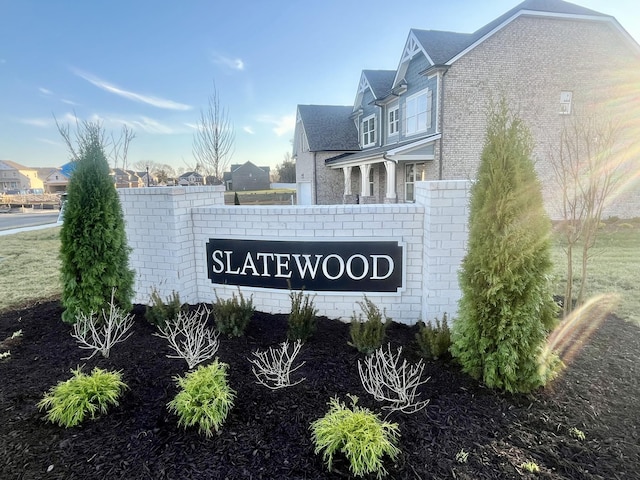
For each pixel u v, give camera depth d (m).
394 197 14.84
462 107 13.77
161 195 4.77
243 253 4.75
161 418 2.54
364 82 21.23
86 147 4.14
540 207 2.72
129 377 3.06
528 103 13.77
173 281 4.91
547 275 2.76
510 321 2.72
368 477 2.01
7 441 2.32
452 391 2.80
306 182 24.09
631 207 13.71
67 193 4.12
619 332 3.99
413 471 2.05
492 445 2.24
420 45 14.85
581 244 8.87
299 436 2.35
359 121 23.09
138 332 4.04
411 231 4.22
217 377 2.74
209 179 15.42
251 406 2.65
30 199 40.31
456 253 3.93
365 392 2.80
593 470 2.04
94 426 2.47
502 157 2.71
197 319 4.34
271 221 4.54
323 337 3.87
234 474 2.05
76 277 4.12
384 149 16.52
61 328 4.20
